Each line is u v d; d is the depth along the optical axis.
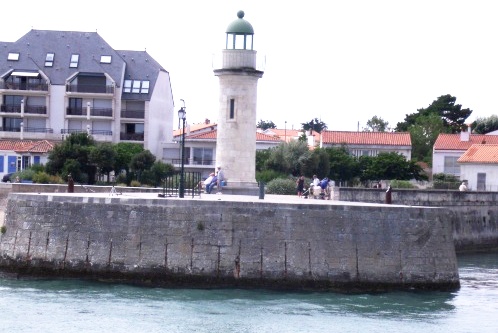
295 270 48.66
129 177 102.81
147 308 44.28
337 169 117.50
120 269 49.16
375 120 189.25
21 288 48.25
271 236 48.78
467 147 130.12
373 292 49.28
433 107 181.38
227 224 48.75
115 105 124.44
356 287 49.09
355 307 46.16
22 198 51.69
